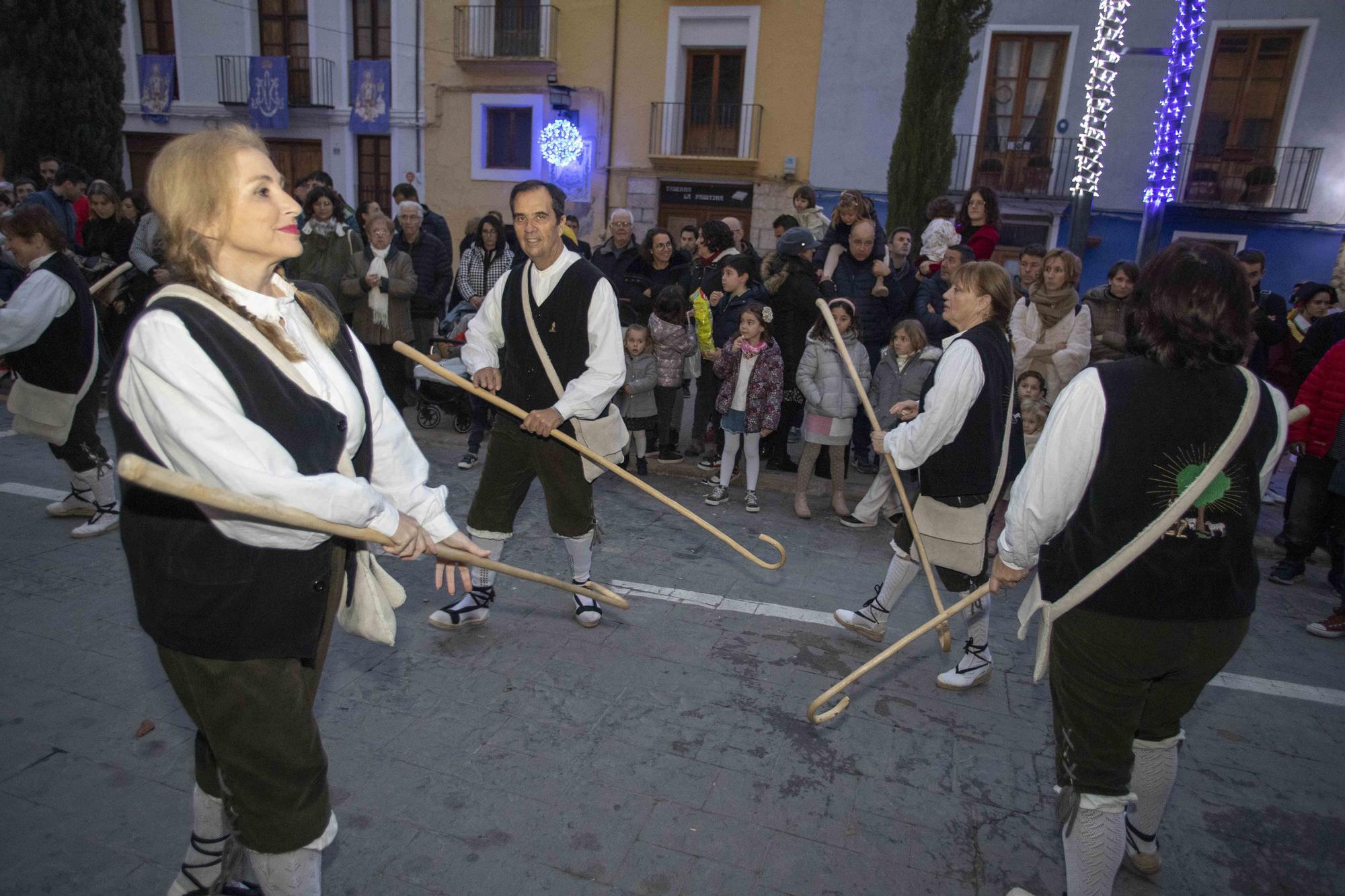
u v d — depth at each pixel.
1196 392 1.82
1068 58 13.84
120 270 4.33
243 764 1.68
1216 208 13.72
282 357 1.64
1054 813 2.65
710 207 15.87
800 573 4.53
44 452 5.91
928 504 3.21
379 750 2.79
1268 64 13.39
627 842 2.43
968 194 6.90
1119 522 1.85
